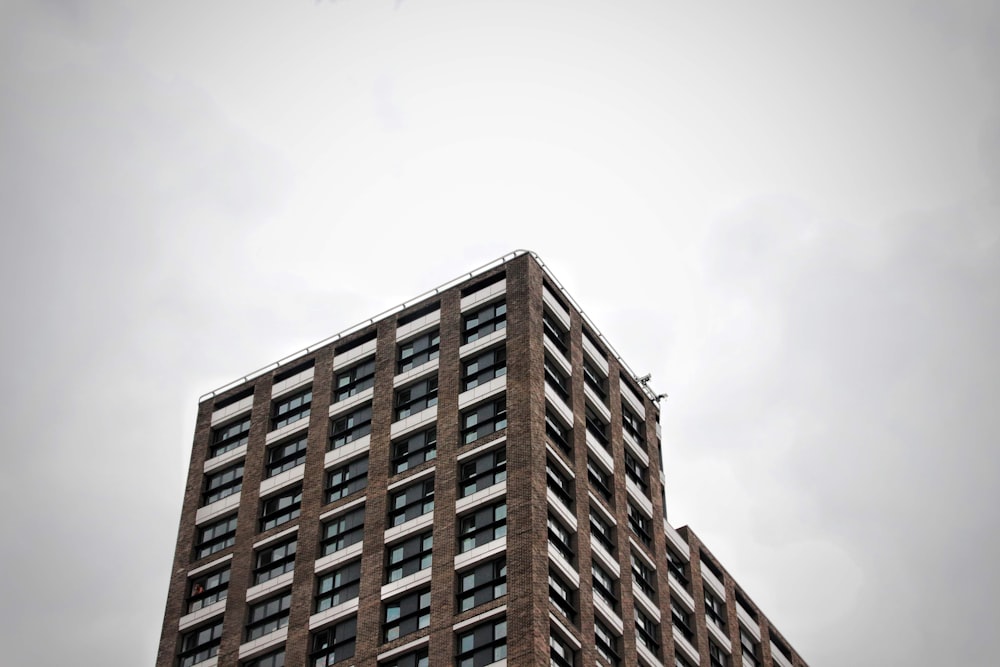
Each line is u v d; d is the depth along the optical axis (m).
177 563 115.62
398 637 100.81
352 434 115.19
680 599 117.19
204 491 119.81
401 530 106.12
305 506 112.69
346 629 103.75
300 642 104.50
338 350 121.50
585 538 106.12
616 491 113.12
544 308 116.00
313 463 115.00
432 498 106.75
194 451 122.69
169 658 109.94
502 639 96.75
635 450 119.06
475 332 115.31
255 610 109.38
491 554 101.00
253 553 112.75
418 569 103.56
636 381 124.00
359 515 109.69
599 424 115.88
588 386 116.12
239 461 120.06
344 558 107.44
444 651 97.94
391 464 110.75
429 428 111.19
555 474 107.56
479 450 107.12
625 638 105.69
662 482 122.44
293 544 111.69
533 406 107.88
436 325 117.19
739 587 128.25
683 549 120.88
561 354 115.25
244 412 123.19
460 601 100.19
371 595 103.75
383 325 120.25
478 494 104.69
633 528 114.19
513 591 98.38
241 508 116.31
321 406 118.50
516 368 110.50
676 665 112.75
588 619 101.88
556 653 98.06
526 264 117.00
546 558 100.75
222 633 109.06
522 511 102.00
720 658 120.19
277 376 123.62
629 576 109.88
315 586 107.31
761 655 125.75
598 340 120.75
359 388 117.94
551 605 99.25
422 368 115.00
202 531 117.50
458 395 111.38
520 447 105.56
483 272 118.50
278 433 119.44
